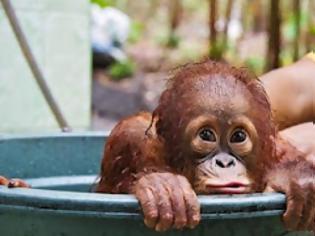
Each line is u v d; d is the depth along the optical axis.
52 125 2.12
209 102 1.06
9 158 1.29
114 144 1.15
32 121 2.09
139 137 1.12
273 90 1.39
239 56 3.64
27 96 2.09
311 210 0.98
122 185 1.12
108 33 3.80
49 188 1.31
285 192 0.97
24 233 0.95
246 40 3.95
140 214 0.92
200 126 1.06
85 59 2.17
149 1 4.77
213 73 1.09
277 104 1.39
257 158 1.07
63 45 2.13
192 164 1.07
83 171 1.35
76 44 2.15
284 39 3.40
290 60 3.15
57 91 2.13
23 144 1.31
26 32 2.06
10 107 2.08
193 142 1.06
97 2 3.34
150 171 1.08
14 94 2.07
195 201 0.93
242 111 1.06
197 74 1.09
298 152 1.13
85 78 2.17
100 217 0.92
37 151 1.32
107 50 3.71
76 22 2.14
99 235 0.94
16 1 2.04
